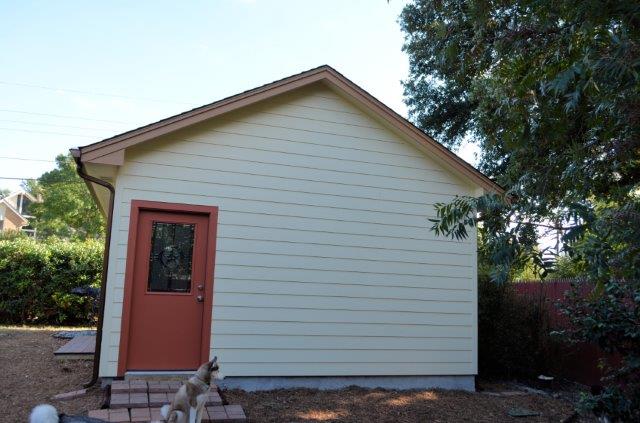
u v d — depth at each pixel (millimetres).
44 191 32750
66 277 12281
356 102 7688
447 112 19406
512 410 6715
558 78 3000
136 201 6605
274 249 7133
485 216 3518
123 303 6391
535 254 3154
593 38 3326
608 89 3061
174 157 6832
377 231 7680
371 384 7383
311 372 7090
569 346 8906
